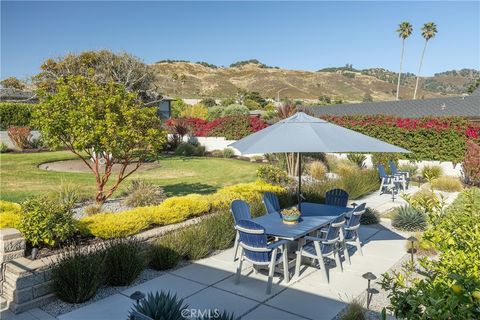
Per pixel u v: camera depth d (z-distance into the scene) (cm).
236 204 644
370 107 3023
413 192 1311
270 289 508
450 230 352
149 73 2444
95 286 483
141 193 904
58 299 486
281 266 592
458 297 204
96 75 2141
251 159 2125
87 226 587
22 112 2588
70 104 801
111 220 619
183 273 579
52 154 2138
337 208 722
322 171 1436
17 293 453
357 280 557
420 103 2803
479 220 359
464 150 1611
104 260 502
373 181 1333
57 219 543
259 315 450
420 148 1720
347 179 1212
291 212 608
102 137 768
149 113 842
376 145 554
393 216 887
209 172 1623
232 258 645
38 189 1130
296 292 514
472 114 2305
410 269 346
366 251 695
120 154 827
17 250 500
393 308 266
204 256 648
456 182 1350
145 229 667
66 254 503
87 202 937
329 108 3269
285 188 1028
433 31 4781
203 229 662
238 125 2366
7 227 543
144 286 530
